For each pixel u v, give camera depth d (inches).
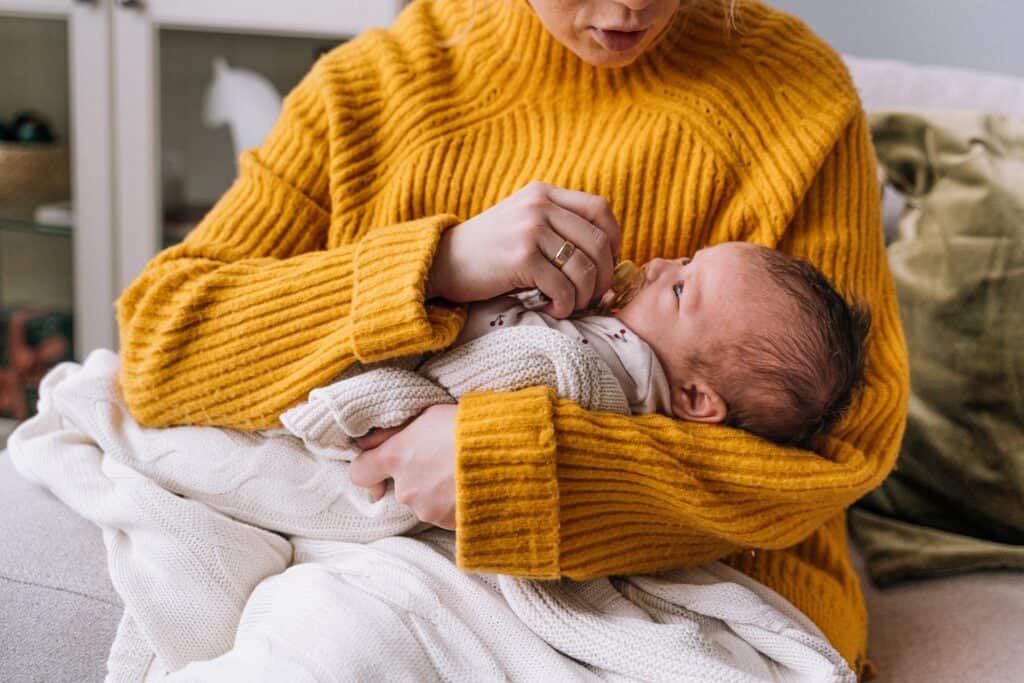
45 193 81.2
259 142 76.7
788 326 32.8
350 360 33.0
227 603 32.5
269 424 34.9
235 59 76.2
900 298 48.3
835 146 38.8
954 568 44.3
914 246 48.7
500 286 33.4
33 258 86.3
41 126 81.2
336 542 34.6
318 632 28.9
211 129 78.4
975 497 46.2
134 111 76.5
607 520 31.9
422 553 32.5
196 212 80.1
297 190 40.4
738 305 33.3
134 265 79.4
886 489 48.5
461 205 39.4
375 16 71.2
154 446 36.2
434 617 30.4
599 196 35.4
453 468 31.1
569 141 39.1
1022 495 45.2
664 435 31.4
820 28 70.7
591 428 30.4
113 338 81.1
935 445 46.9
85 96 76.9
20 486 38.0
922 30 68.2
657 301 34.6
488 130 39.8
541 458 29.5
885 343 37.7
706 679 29.5
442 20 42.8
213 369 34.9
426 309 32.9
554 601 31.5
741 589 33.2
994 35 66.4
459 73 40.8
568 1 34.7
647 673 30.1
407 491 31.9
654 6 34.4
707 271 34.2
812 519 33.8
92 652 32.0
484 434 29.7
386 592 30.6
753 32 40.0
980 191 47.4
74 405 37.1
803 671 32.0
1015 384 45.5
